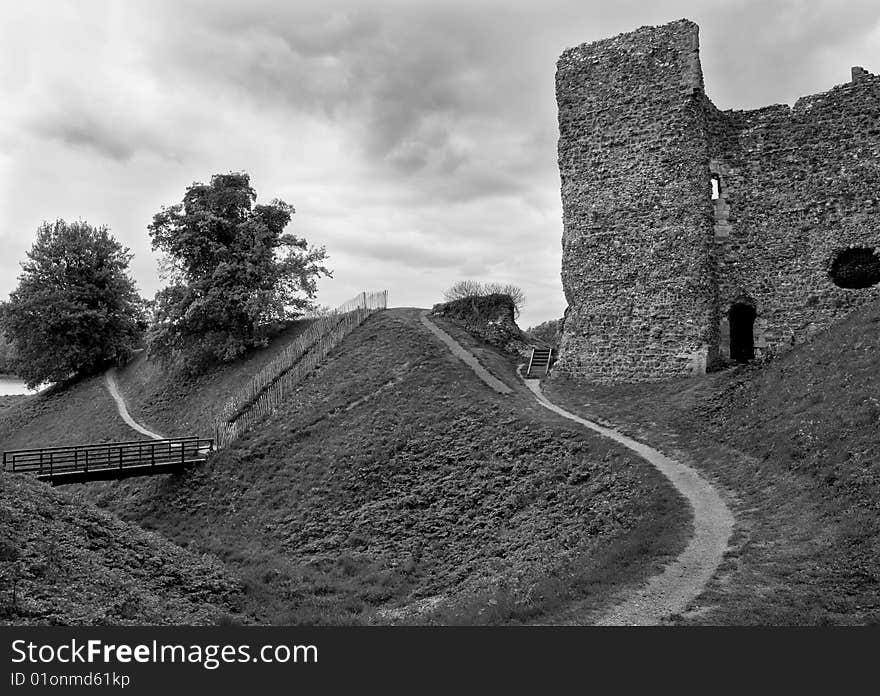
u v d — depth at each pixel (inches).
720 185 1205.7
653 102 1222.9
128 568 676.1
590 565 549.6
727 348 1192.2
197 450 1226.0
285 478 1102.4
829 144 1136.2
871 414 677.3
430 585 701.9
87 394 2129.7
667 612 426.3
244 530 980.6
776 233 1165.7
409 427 1128.2
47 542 649.0
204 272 1878.7
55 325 2208.4
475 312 1777.8
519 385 1311.5
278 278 1865.2
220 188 1905.8
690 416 955.3
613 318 1237.7
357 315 1787.6
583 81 1291.8
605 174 1261.1
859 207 1110.4
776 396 866.1
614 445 879.1
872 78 1111.0
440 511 873.5
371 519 904.3
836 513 552.4
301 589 729.6
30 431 1973.4
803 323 1138.7
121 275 2390.5
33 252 2249.0
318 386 1440.7
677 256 1187.9
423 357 1445.6
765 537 547.2
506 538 751.1
